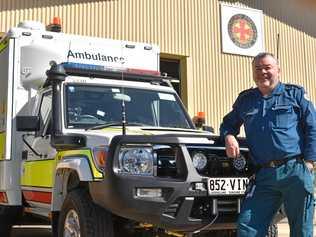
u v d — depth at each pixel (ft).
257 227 14.29
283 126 14.23
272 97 14.57
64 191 18.56
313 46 53.16
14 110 23.27
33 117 19.38
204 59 46.47
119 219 17.03
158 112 21.85
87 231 16.07
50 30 27.04
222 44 47.47
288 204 14.42
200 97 45.78
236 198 16.02
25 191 22.16
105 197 15.64
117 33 42.57
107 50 25.55
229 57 47.78
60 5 40.40
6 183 22.66
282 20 51.39
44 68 23.94
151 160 15.61
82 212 16.30
